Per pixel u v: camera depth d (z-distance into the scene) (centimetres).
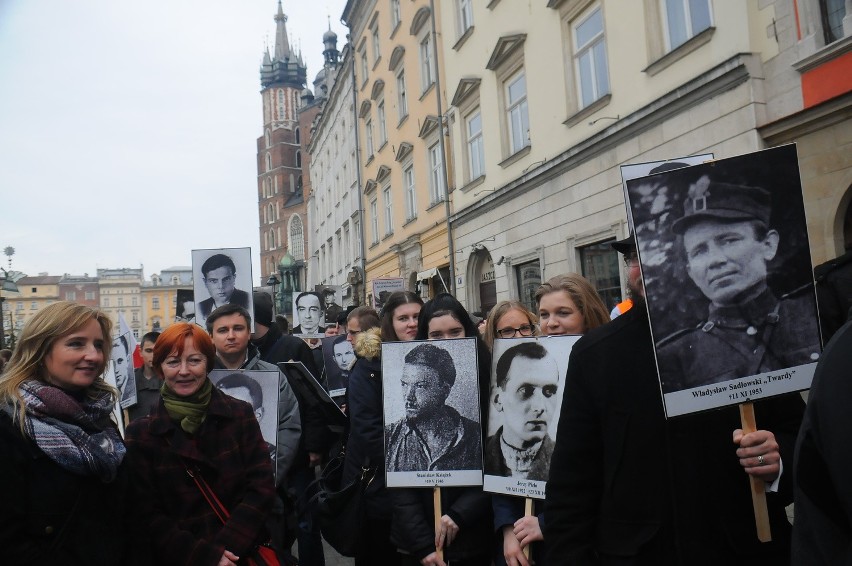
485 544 296
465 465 298
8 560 200
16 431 207
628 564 188
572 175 1206
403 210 2316
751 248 190
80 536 213
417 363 312
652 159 991
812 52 738
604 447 200
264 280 8038
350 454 334
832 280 338
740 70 816
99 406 232
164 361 283
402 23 2216
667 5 973
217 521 276
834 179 730
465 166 1750
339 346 712
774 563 185
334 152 3775
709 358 187
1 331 1842
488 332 357
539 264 1366
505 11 1462
